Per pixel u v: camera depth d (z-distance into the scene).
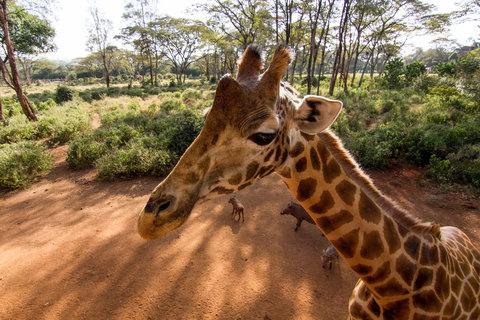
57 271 4.98
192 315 4.02
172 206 1.33
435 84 21.25
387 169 8.25
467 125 9.72
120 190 8.05
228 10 24.92
